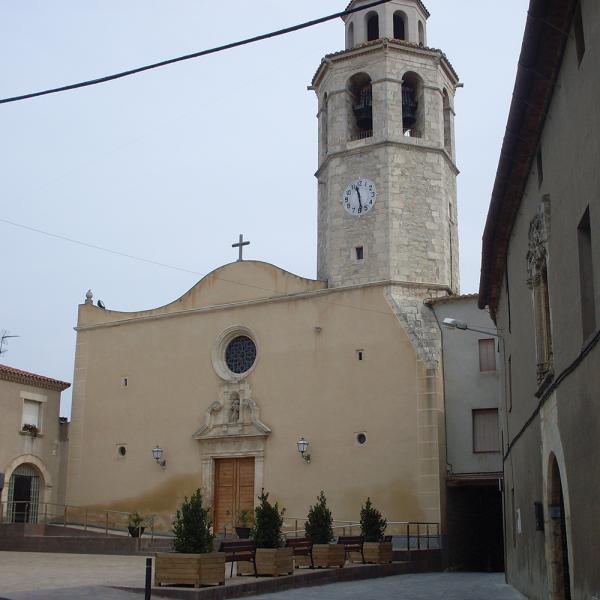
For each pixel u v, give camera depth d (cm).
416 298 3145
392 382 3008
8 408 3509
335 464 3041
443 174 3350
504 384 2361
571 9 1093
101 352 3716
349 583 2070
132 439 3525
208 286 3516
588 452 1080
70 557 2594
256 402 3262
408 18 3541
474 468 2953
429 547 2792
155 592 1523
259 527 1975
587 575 1098
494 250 2112
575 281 1152
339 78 3456
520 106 1370
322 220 3422
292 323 3272
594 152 1012
